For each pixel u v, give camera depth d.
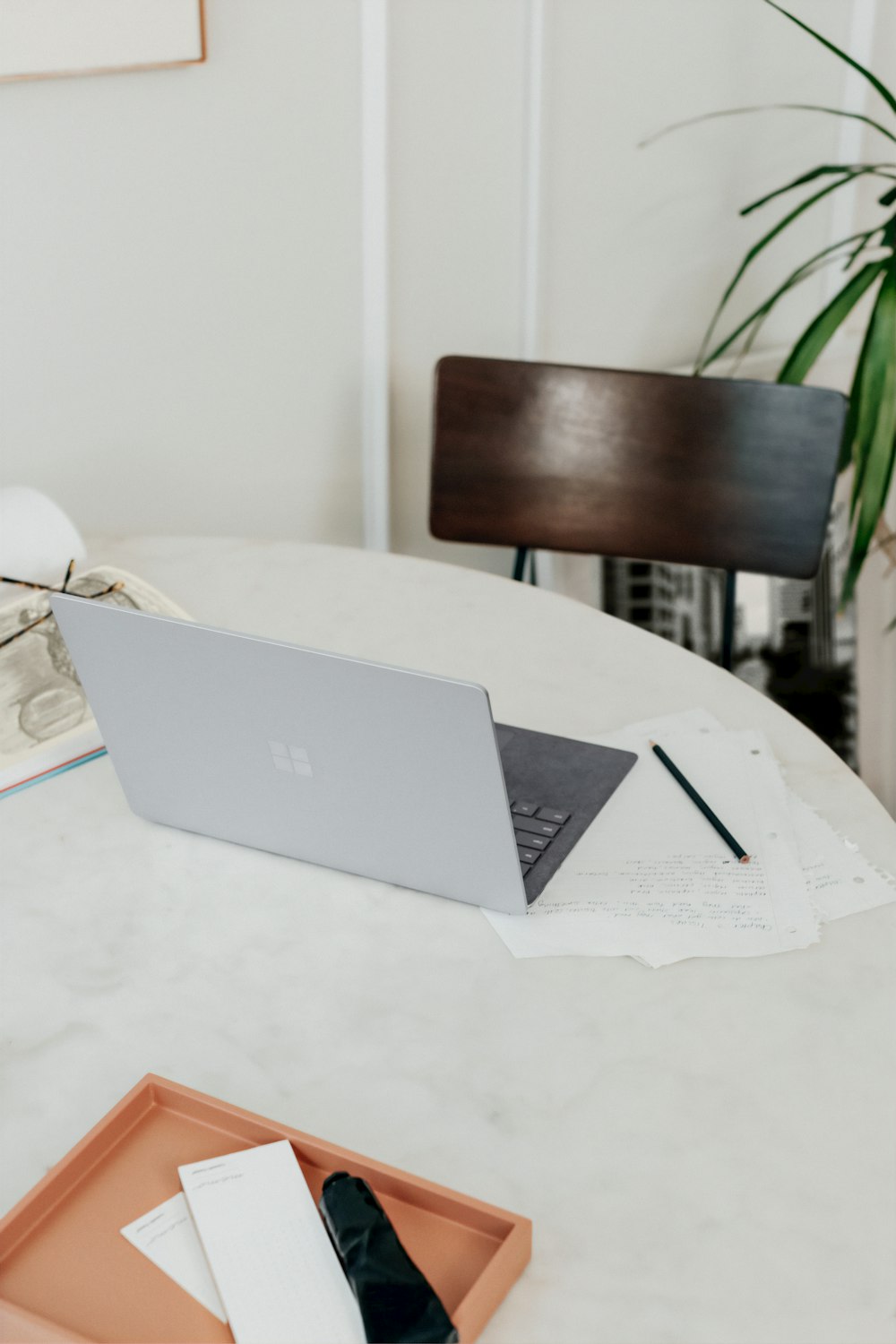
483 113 1.93
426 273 1.97
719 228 2.33
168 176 1.67
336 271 1.88
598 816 1.06
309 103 1.75
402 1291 0.63
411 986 0.90
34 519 1.34
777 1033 0.85
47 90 1.53
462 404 1.70
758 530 1.66
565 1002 0.88
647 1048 0.84
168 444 1.82
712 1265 0.70
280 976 0.91
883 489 1.93
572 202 2.09
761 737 1.17
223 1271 0.67
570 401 1.67
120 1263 0.69
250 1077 0.83
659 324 2.33
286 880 1.01
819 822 1.06
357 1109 0.80
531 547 1.74
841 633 2.59
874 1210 0.73
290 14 1.69
